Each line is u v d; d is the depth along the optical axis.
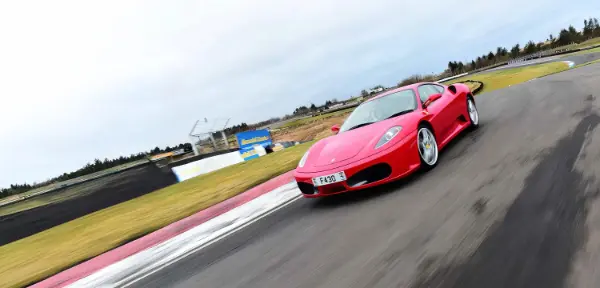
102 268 3.92
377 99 4.26
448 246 1.75
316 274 1.91
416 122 3.33
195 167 15.76
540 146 3.03
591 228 1.51
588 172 2.13
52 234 8.84
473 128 4.88
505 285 1.31
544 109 4.86
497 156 3.13
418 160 3.18
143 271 3.22
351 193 3.43
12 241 9.97
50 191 11.27
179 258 3.24
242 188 6.52
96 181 12.40
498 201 2.13
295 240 2.62
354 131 3.60
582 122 3.43
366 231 2.32
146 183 13.63
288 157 9.63
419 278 1.54
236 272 2.37
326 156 3.27
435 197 2.54
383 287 1.55
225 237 3.43
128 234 5.53
